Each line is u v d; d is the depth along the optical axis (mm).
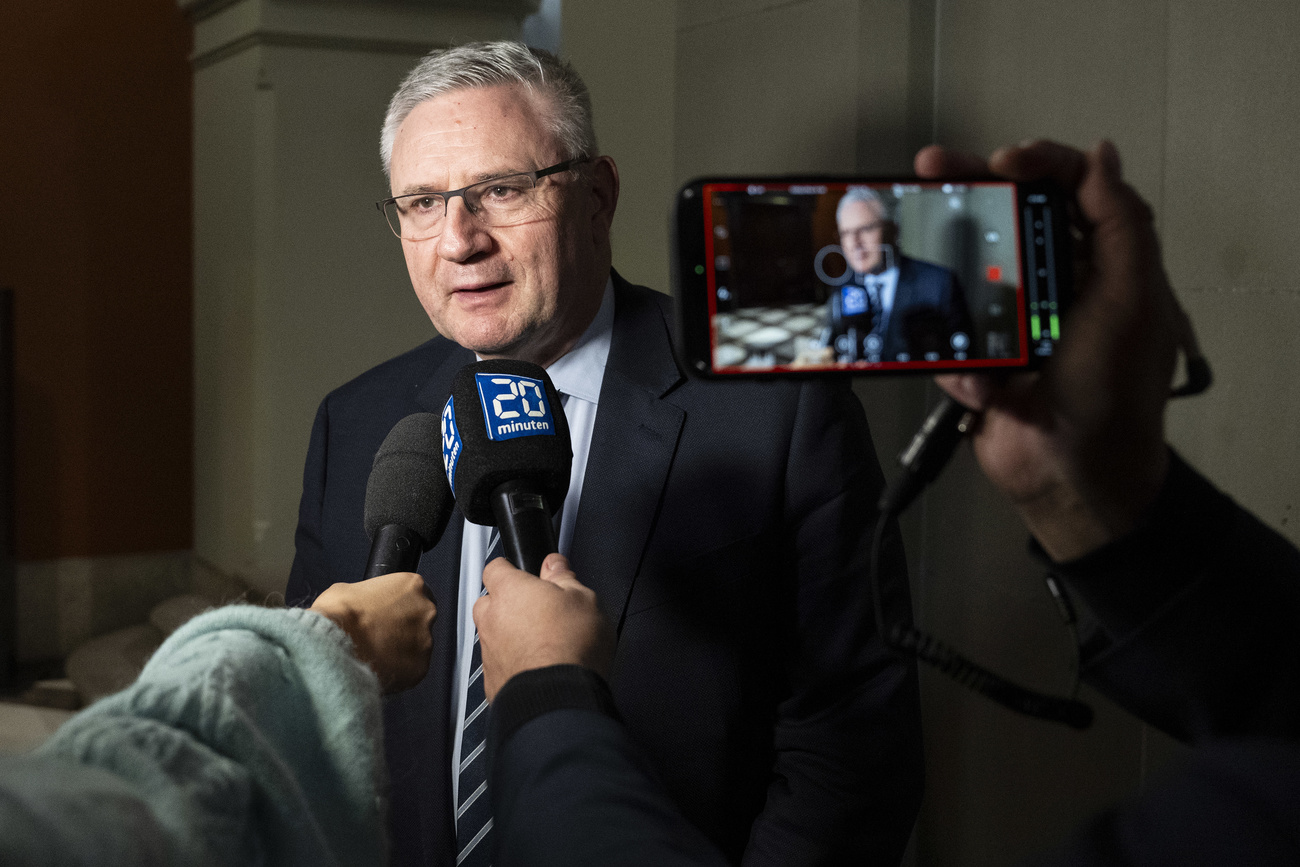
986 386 601
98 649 4223
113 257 4398
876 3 1995
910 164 2020
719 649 1213
